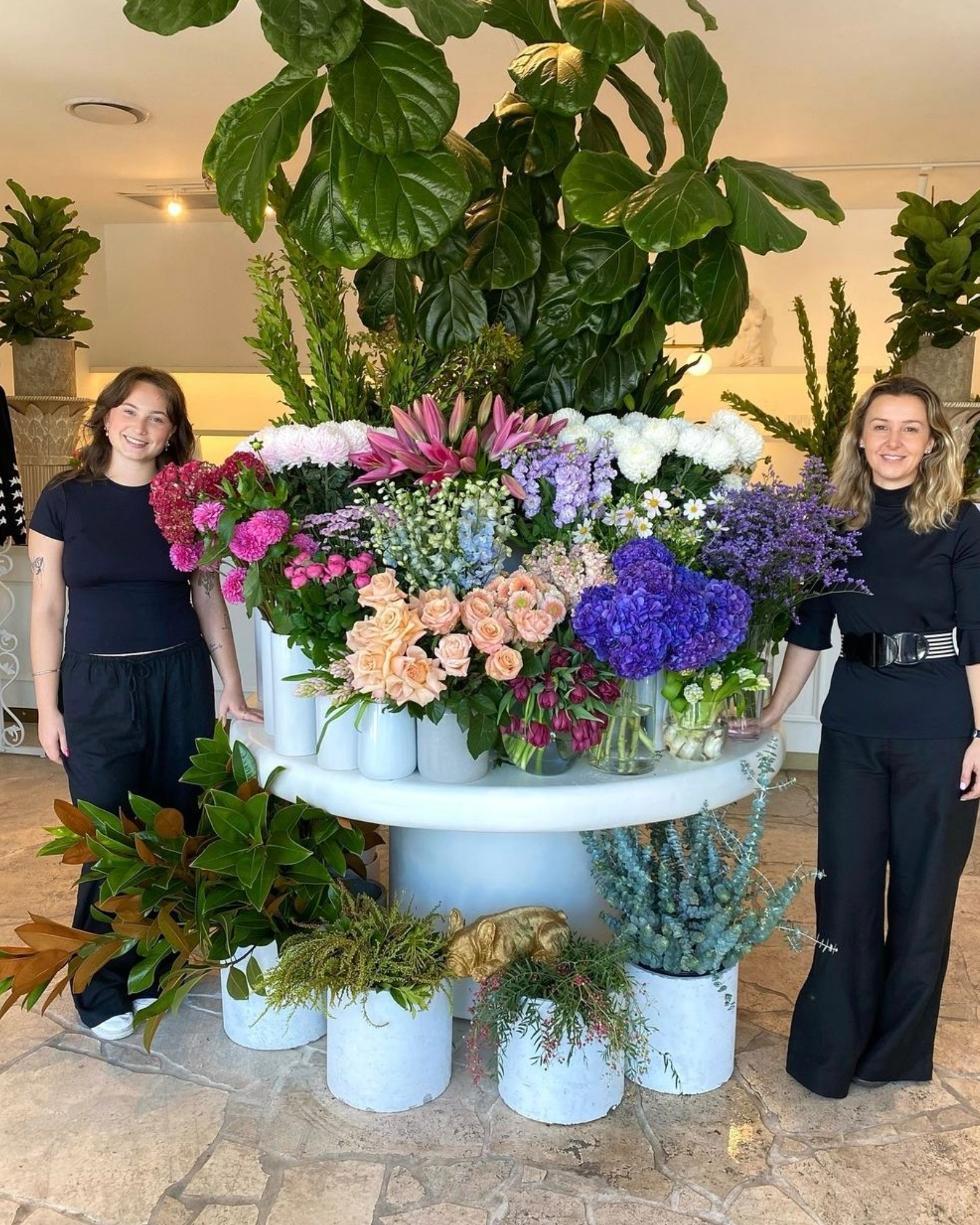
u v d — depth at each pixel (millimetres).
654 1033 2180
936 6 3180
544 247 2461
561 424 2045
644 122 2432
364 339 2402
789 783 2283
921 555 2082
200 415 6531
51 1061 2309
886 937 2348
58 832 2328
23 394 4992
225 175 1914
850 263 5637
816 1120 2105
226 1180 1911
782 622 2205
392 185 1876
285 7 1688
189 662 2469
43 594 2381
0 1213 1827
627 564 1839
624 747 2027
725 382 5930
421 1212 1830
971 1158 1992
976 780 2105
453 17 1758
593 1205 1851
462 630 1895
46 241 4910
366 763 2012
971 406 4141
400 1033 2080
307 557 1875
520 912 2135
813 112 4109
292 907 2287
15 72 3795
